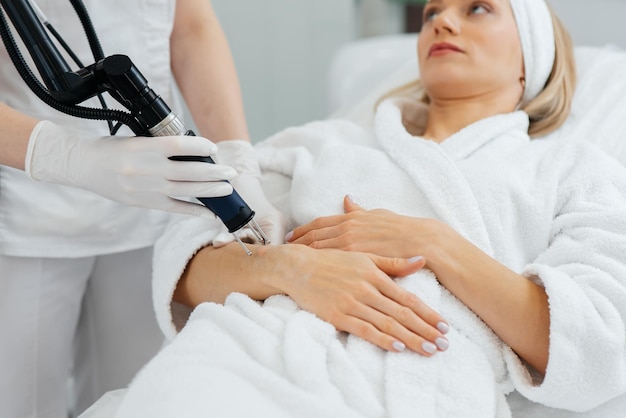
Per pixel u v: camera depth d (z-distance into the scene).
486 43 1.40
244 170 1.33
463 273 1.06
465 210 1.17
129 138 1.05
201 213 1.06
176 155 0.97
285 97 2.81
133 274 1.46
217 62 1.43
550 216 1.18
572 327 0.99
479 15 1.41
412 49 1.98
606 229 1.12
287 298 1.10
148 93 0.96
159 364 0.99
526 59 1.46
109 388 1.54
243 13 2.67
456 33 1.40
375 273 1.05
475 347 1.04
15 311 1.32
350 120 1.65
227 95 1.42
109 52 1.33
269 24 2.72
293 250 1.12
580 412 1.08
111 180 1.06
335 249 1.13
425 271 1.08
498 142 1.33
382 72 1.96
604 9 2.07
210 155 1.00
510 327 1.03
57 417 1.43
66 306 1.40
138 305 1.49
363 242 1.13
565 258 1.11
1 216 1.28
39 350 1.36
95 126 1.32
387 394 0.96
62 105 0.96
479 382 1.01
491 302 1.04
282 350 0.98
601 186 1.19
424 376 0.98
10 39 0.95
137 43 1.36
